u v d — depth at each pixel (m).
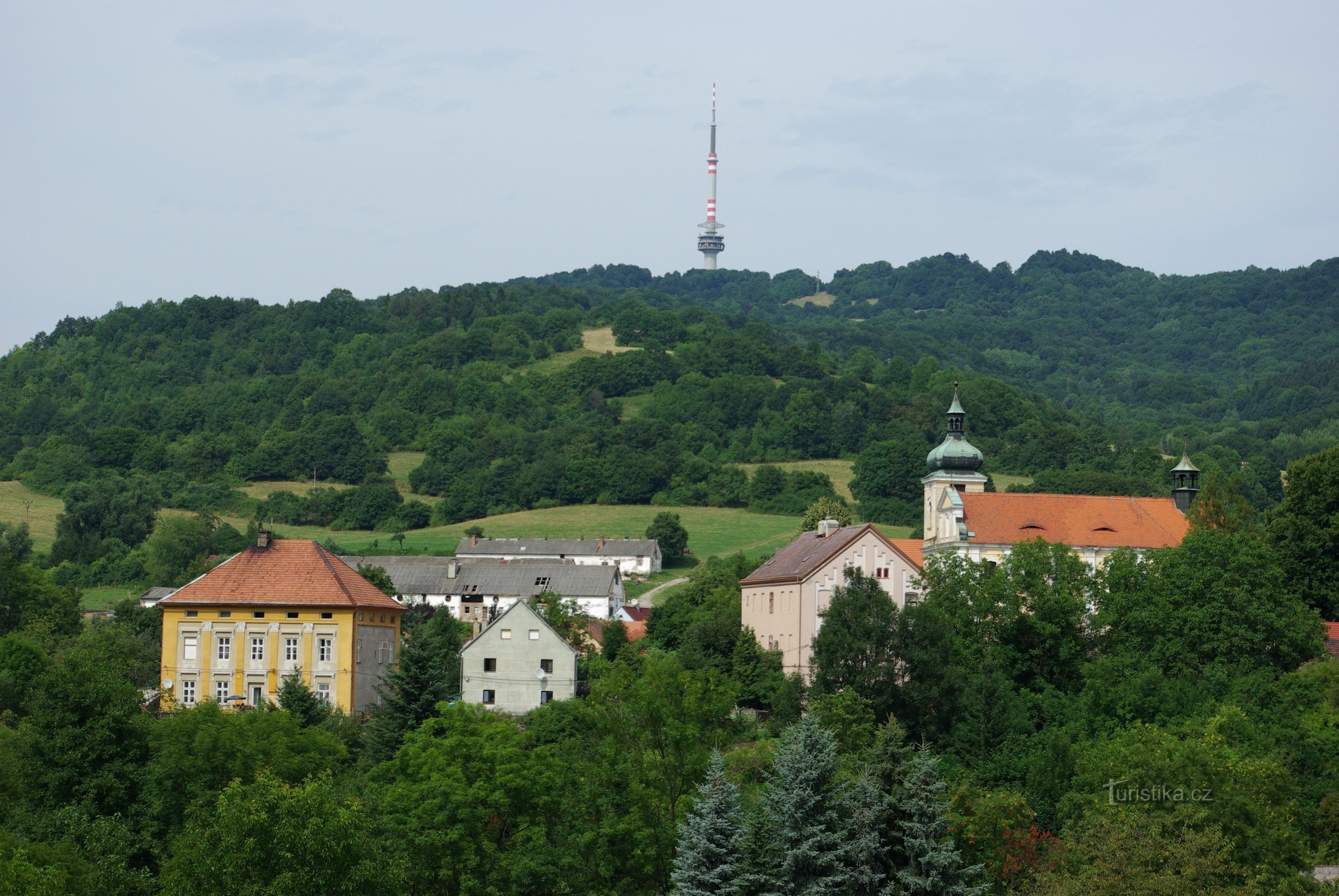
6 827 77.38
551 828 86.75
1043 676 122.44
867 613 115.56
